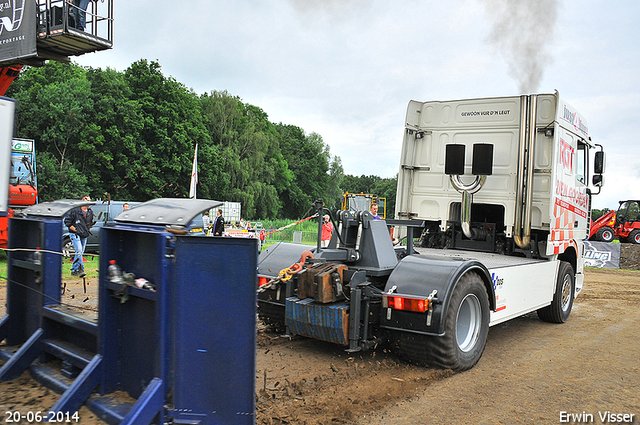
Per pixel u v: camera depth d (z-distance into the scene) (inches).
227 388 101.6
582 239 330.0
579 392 163.3
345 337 171.6
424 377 168.6
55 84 1622.8
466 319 187.6
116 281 113.7
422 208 316.5
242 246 101.7
